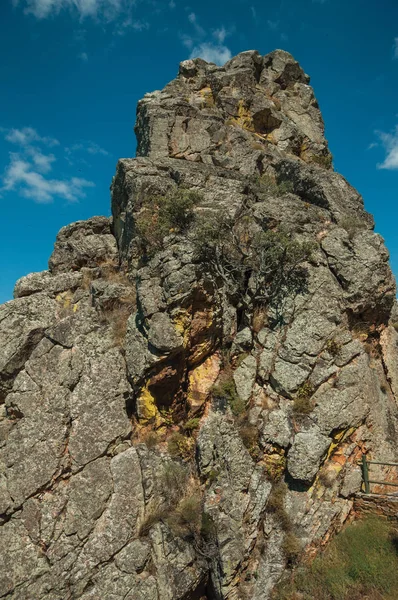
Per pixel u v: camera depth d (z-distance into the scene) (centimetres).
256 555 1320
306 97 3044
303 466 1390
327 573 1247
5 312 1802
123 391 1609
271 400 1566
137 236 1917
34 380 1625
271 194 2123
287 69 3073
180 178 1994
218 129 2486
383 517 1373
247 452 1448
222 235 1730
